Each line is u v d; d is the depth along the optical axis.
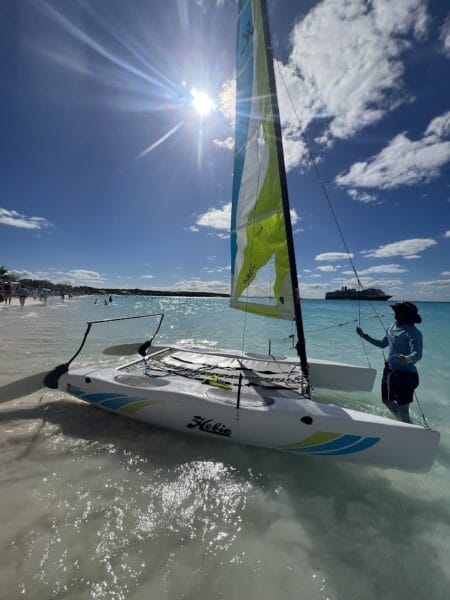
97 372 3.60
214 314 22.53
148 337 10.38
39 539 1.79
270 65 3.72
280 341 10.08
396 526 2.06
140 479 2.41
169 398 3.07
